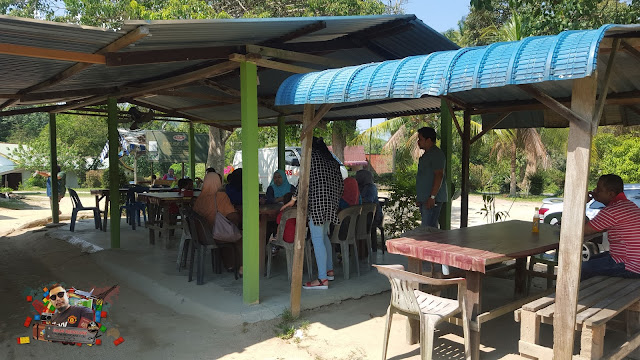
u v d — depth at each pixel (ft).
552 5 27.66
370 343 13.98
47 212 52.47
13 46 12.95
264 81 25.52
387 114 32.12
